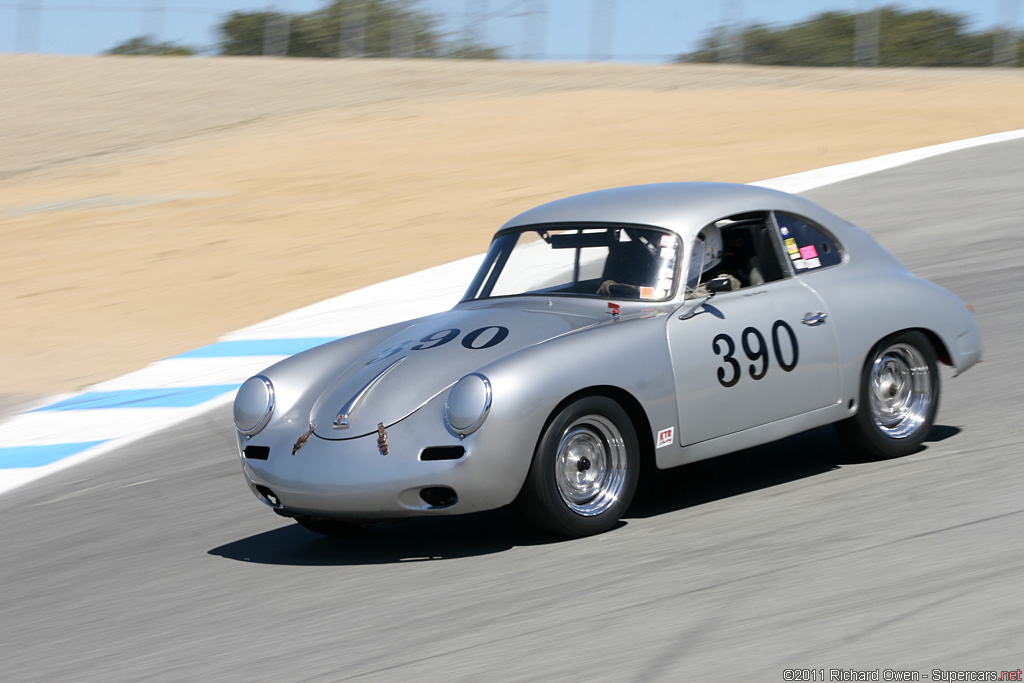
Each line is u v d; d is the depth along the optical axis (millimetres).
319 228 50625
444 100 91125
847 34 132750
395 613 13195
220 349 31891
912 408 18172
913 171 50094
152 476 21562
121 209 58500
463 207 52438
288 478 15164
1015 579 12297
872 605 11938
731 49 130625
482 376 14477
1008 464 16844
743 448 16422
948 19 131375
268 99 95188
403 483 14414
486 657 11555
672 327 15883
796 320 16938
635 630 11852
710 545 14414
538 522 14977
